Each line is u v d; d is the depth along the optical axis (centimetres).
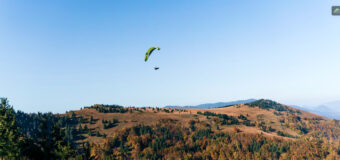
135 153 16962
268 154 17562
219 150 18062
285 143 19838
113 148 17625
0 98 4347
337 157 18162
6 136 4078
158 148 17838
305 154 18062
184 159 16412
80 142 18150
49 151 4800
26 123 18525
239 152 17638
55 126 5216
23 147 4525
